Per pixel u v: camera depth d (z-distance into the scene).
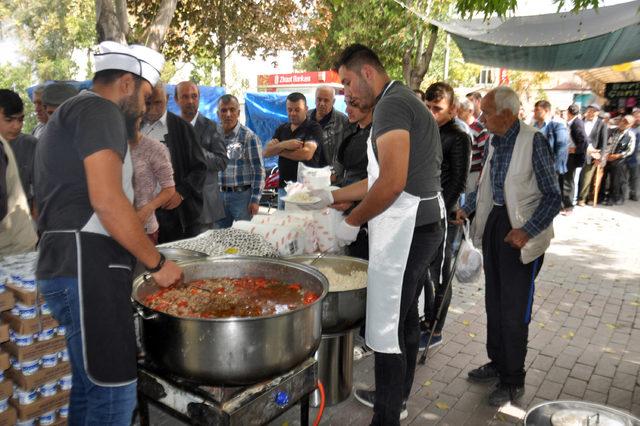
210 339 1.73
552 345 4.17
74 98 1.81
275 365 1.80
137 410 2.25
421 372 3.66
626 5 5.75
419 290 2.74
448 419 3.07
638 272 6.48
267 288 2.29
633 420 2.08
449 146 3.76
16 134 3.98
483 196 3.32
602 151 11.34
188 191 3.71
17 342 2.48
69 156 1.76
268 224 3.21
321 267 3.09
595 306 5.17
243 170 5.05
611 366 3.81
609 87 19.70
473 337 4.30
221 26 10.49
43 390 2.56
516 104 2.99
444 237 2.64
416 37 9.95
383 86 2.48
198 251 2.82
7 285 2.51
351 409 3.11
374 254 2.41
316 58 21.67
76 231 1.78
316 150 4.81
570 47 7.31
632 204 11.95
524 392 3.36
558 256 7.26
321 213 3.36
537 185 2.95
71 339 1.88
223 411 1.80
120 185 1.72
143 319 1.91
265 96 10.83
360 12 14.78
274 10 10.79
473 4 3.98
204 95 9.80
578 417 2.08
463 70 26.50
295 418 3.00
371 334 2.47
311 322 1.93
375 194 2.23
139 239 1.75
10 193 3.08
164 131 3.65
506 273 3.11
